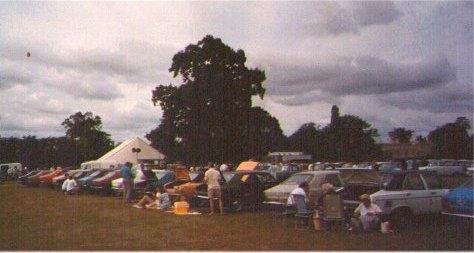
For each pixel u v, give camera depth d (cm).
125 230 1395
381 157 9850
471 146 8994
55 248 1102
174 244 1145
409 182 1418
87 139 10906
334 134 9594
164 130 5144
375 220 1312
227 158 5091
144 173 2569
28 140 9556
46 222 1598
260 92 5262
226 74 5028
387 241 1151
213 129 5056
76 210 2014
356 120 9675
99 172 3138
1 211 1975
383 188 1395
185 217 1736
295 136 11281
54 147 9669
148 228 1437
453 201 1271
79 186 3122
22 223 1573
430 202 1422
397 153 12606
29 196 2934
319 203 1410
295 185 1677
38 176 4159
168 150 5309
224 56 5166
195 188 2119
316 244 1123
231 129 5034
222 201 1875
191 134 5019
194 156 5094
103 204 2317
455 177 4734
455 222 1480
